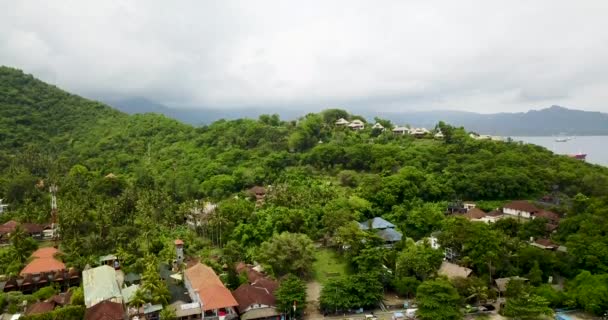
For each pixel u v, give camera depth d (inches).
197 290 3486.7
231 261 4266.7
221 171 7258.9
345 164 7253.9
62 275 4082.2
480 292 3654.0
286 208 5118.1
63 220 4901.6
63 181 6811.0
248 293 3518.7
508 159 6747.1
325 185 6181.1
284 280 3644.2
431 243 4785.9
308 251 4220.0
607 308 3472.0
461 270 3996.1
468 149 7347.4
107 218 5167.3
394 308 3668.8
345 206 5255.9
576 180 6318.9
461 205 5944.9
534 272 3954.2
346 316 3543.3
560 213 5418.3
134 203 5772.6
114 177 6914.4
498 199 6146.7
